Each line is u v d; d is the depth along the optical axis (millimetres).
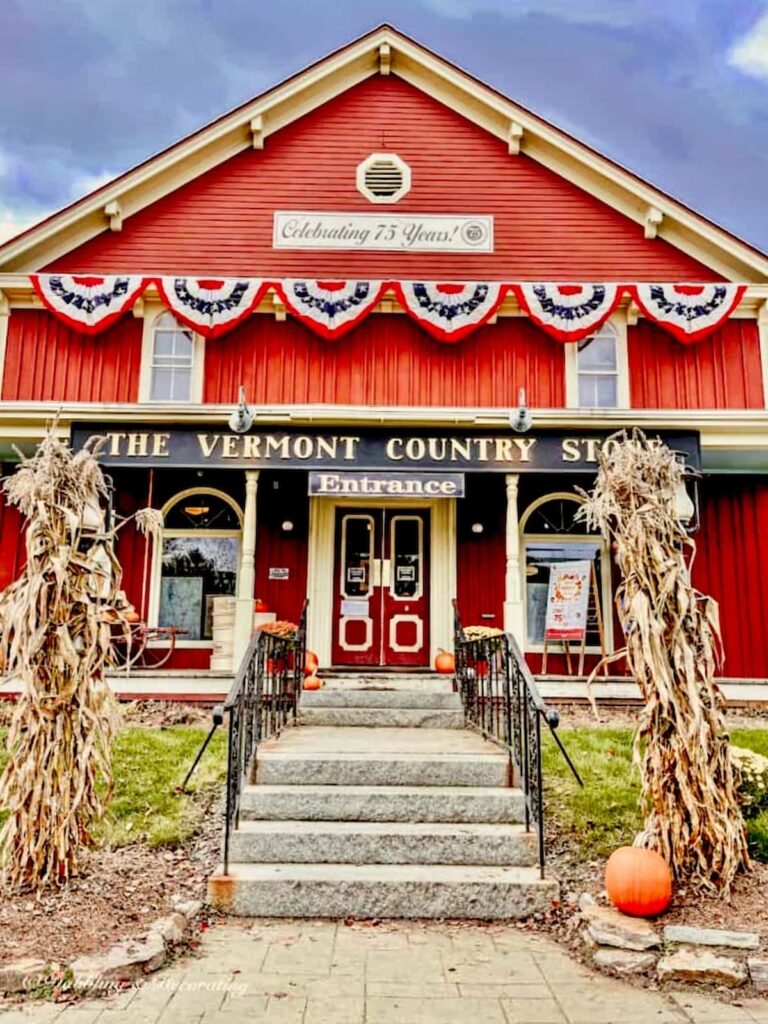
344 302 10617
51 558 4836
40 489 4926
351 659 10984
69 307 10531
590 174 11562
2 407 10047
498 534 11250
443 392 10844
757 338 10938
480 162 11672
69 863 4691
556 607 10656
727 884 4484
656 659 4840
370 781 5805
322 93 11852
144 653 10836
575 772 5875
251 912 4613
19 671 4707
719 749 4848
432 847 5027
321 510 11227
